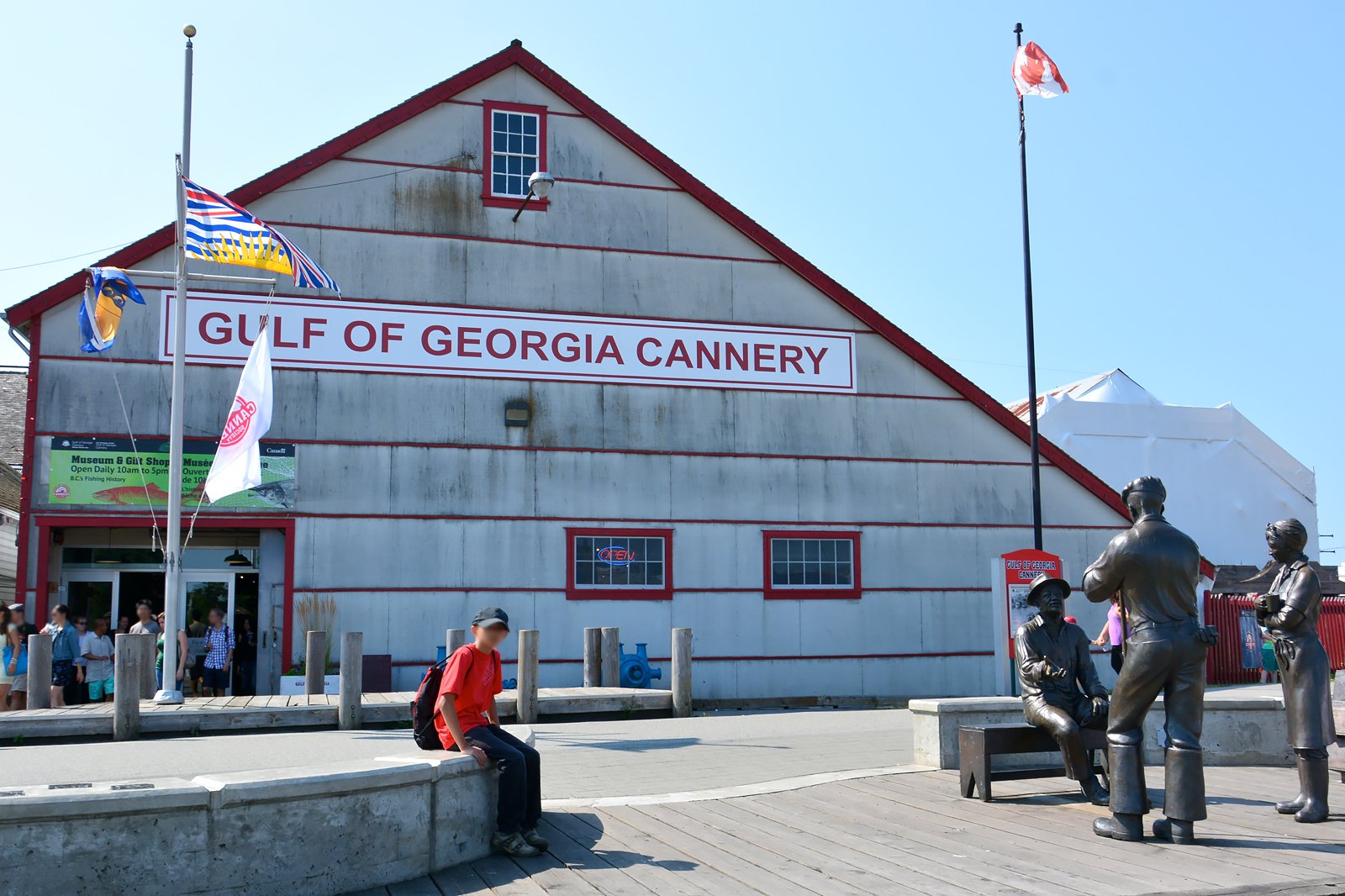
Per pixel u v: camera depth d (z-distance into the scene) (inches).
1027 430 868.6
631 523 776.9
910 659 818.8
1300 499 1480.1
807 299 836.0
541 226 789.2
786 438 816.3
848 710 722.8
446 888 249.6
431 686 293.0
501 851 280.7
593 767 422.0
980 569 843.4
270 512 709.9
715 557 790.5
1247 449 1469.0
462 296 765.9
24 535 669.9
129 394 697.0
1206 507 1440.7
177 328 588.7
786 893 237.0
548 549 757.3
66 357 690.2
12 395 1251.2
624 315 796.0
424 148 773.3
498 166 790.5
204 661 700.7
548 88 805.2
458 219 773.3
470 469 749.9
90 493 682.8
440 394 751.1
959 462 850.8
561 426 772.0
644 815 322.0
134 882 220.2
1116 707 293.3
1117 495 877.2
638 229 808.9
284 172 740.7
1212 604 966.4
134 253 708.0
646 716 627.5
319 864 242.2
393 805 255.6
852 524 820.6
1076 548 866.8
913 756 442.3
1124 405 1432.1
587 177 803.4
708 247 820.6
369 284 748.6
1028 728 347.9
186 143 632.4
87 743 493.4
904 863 263.0
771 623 794.8
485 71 788.6
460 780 273.7
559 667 749.3
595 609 762.2
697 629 780.6
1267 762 432.1
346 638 553.6
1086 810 327.9
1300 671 318.3
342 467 726.5
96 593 719.7
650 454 787.4
